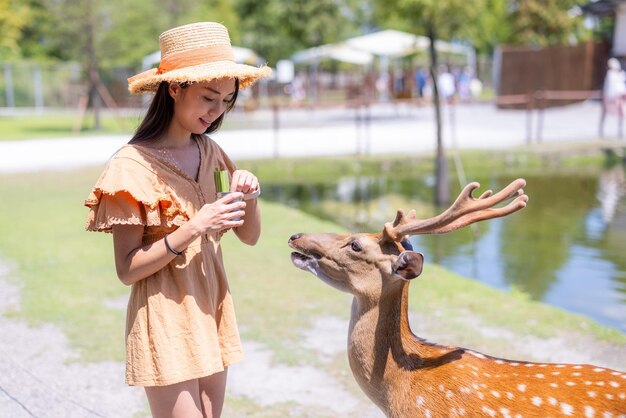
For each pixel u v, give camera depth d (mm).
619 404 2305
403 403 2617
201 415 2764
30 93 34250
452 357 2621
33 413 3994
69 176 13305
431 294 5973
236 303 5852
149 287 2648
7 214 9688
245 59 30578
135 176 2574
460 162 14422
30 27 36219
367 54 34469
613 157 14641
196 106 2658
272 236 8250
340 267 2719
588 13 25844
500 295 5945
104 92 24797
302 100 39219
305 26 39531
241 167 14703
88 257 7367
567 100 26109
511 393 2441
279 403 4113
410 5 10516
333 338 5105
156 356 2627
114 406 4086
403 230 2629
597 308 6117
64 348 4902
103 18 23141
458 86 33219
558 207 10414
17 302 5875
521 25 37812
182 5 26703
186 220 2689
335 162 15164
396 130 20688
